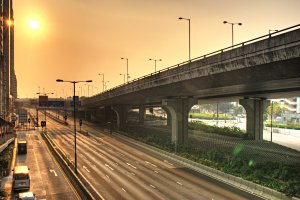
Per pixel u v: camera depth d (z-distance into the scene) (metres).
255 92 74.00
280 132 134.75
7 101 135.38
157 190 44.72
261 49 43.84
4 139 80.25
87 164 64.56
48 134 125.56
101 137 115.44
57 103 149.38
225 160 58.44
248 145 79.00
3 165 57.31
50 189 46.38
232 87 61.88
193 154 69.38
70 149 86.75
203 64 59.53
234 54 50.06
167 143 85.44
